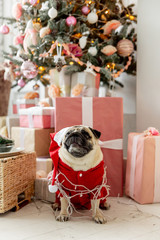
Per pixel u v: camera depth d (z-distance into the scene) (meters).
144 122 1.83
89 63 1.64
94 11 1.86
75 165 1.10
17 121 2.00
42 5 1.72
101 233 1.02
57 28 1.62
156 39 1.73
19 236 0.99
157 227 1.08
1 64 2.44
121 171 1.52
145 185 1.37
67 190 1.16
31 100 2.13
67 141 1.04
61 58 1.56
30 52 1.71
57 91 1.77
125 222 1.14
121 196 1.53
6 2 3.37
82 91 1.67
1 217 1.19
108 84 2.15
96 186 1.14
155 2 1.74
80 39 1.65
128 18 1.93
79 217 1.19
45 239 0.97
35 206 1.35
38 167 1.60
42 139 1.68
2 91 2.44
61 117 1.50
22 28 1.84
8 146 1.28
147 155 1.36
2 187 1.16
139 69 1.87
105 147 1.51
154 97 1.75
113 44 1.88
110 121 1.51
